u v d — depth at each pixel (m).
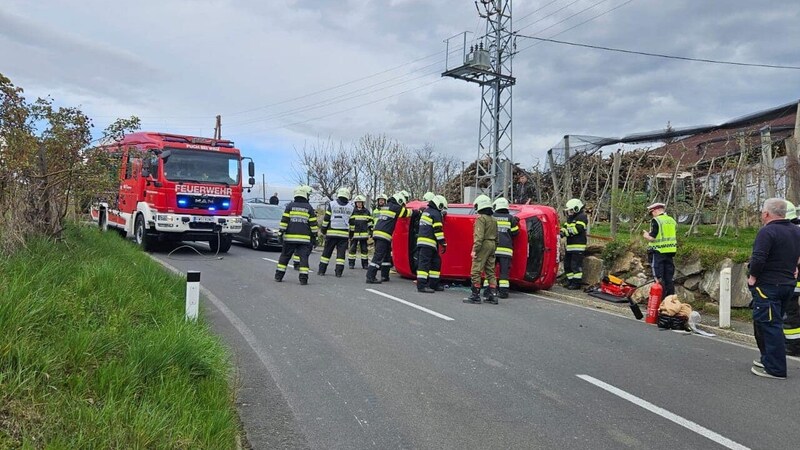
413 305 9.59
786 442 4.48
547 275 11.59
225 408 4.38
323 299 9.77
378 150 33.75
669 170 15.54
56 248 7.79
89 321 5.09
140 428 3.55
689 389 5.71
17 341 3.87
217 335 6.74
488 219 10.28
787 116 12.95
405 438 4.39
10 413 3.29
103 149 9.35
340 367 6.05
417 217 12.84
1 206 7.25
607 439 4.45
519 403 5.17
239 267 13.70
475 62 22.06
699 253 10.49
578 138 16.81
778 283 6.18
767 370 6.18
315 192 34.81
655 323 8.94
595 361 6.61
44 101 8.32
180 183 14.84
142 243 15.30
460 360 6.42
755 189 14.52
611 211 13.76
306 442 4.27
